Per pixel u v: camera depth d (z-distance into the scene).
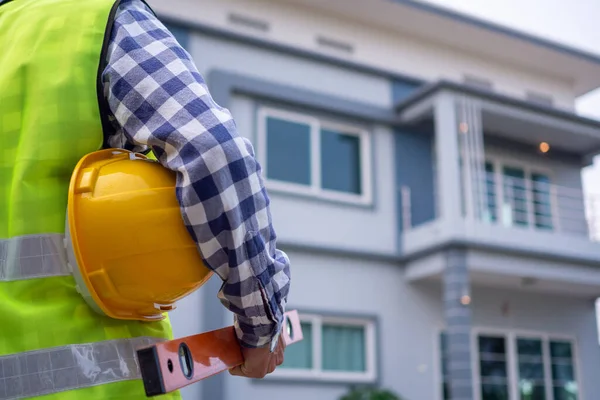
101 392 0.87
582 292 12.06
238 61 9.97
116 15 0.96
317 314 9.84
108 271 0.88
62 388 0.85
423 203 10.94
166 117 0.88
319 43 10.88
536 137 12.18
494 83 12.59
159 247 0.89
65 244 0.89
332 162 10.41
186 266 0.90
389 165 10.84
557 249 10.84
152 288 0.90
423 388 10.28
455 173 10.14
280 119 10.09
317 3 10.80
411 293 10.59
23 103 0.95
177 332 8.62
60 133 0.91
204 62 9.70
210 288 8.90
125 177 0.90
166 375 0.79
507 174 12.09
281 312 0.96
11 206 0.91
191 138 0.86
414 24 11.48
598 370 12.10
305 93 10.25
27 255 0.89
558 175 12.55
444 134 10.21
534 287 11.62
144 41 0.94
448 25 11.55
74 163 0.93
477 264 10.12
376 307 10.26
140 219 0.88
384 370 10.08
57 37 0.96
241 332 0.97
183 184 0.86
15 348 0.86
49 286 0.88
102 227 0.88
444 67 12.05
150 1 9.55
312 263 9.96
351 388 9.78
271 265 0.92
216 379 8.76
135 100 0.90
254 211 0.89
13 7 1.08
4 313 0.87
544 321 11.83
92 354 0.88
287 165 10.00
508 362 11.30
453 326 9.70
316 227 10.03
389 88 11.18
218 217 0.86
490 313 11.38
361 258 10.32
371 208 10.53
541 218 12.03
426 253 10.22
